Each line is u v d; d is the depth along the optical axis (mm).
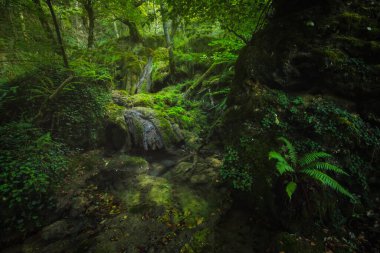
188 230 3701
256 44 5020
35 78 6195
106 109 7164
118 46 11609
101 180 5289
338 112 3768
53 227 3732
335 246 2996
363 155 3547
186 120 7914
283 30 4660
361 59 3912
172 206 4340
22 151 4434
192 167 5664
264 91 4586
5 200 3646
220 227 3756
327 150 3623
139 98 8602
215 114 8188
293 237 3115
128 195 4789
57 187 4570
